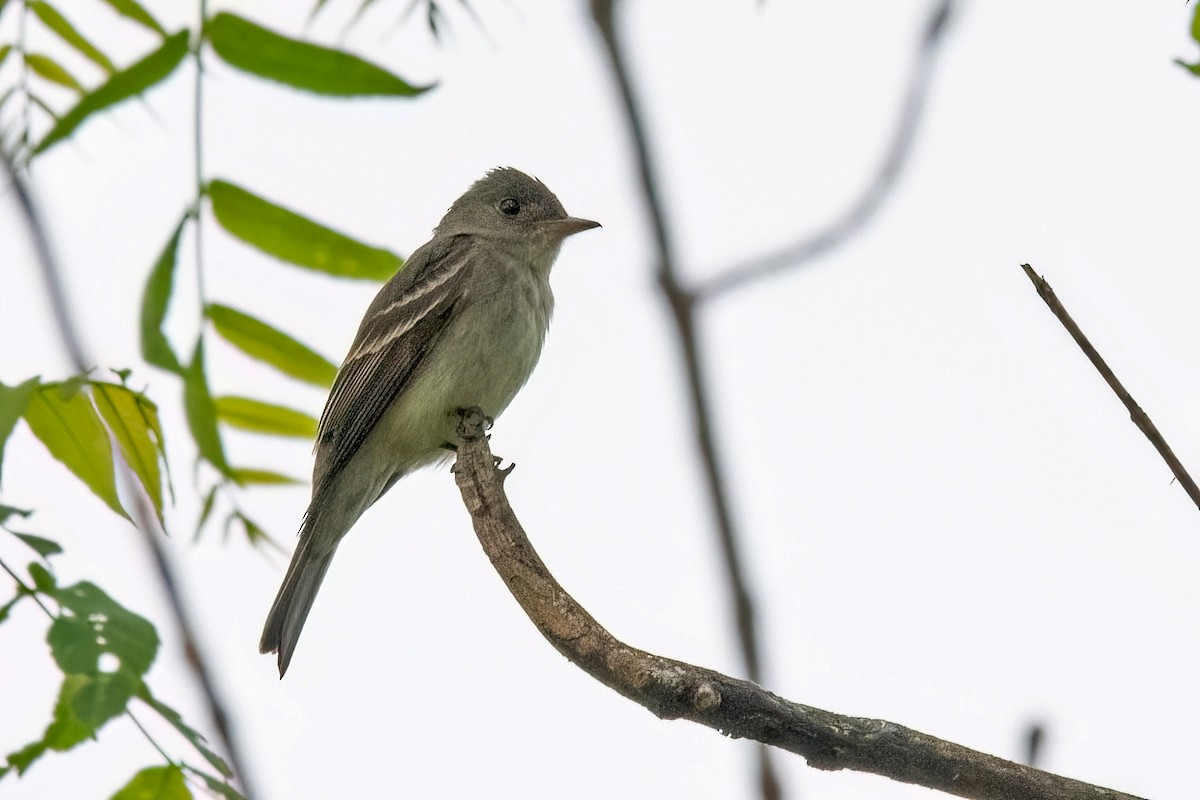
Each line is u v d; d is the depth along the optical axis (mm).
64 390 5812
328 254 7156
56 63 7871
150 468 6215
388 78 6914
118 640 4938
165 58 6777
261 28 6812
